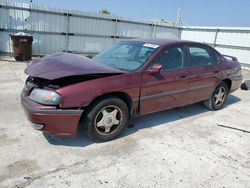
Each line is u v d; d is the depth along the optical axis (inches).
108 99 132.1
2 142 130.7
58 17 448.5
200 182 110.1
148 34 575.2
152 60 149.5
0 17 402.0
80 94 120.4
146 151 132.6
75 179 105.8
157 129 161.9
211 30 565.6
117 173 112.0
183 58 169.6
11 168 109.9
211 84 193.0
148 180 108.8
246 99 257.4
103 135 137.1
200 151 137.1
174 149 137.0
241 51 515.2
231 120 189.6
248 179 114.9
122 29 535.2
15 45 374.9
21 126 150.8
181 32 632.4
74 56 155.6
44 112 117.0
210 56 193.9
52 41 454.9
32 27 429.1
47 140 136.4
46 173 108.4
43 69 124.6
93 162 119.2
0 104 185.3
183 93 170.7
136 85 140.3
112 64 155.6
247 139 157.4
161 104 158.9
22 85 243.0
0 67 325.7
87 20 482.6
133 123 168.4
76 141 137.7
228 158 132.1
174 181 109.4
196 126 172.2
